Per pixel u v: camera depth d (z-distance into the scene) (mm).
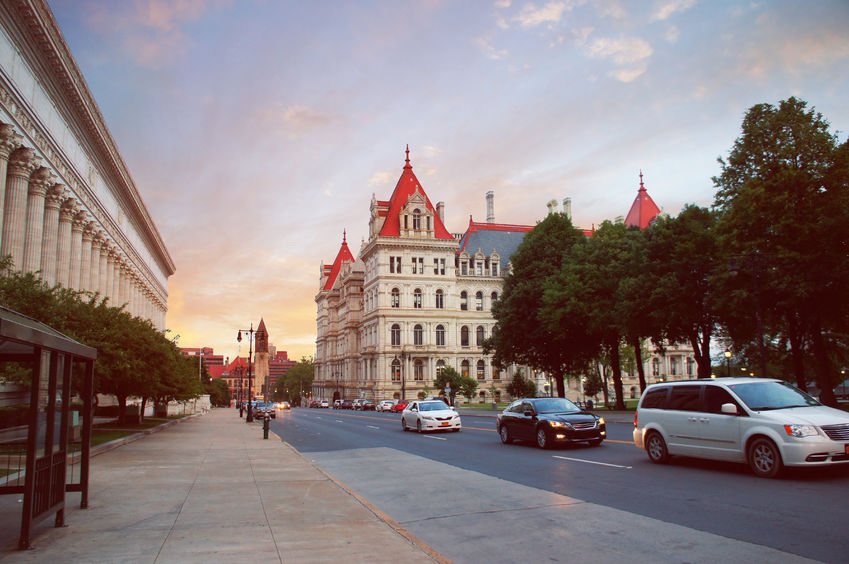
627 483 13305
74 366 24531
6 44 25641
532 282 58188
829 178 31391
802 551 7660
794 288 30812
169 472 16469
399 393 93375
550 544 8508
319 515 10148
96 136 39812
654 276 42531
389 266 96000
